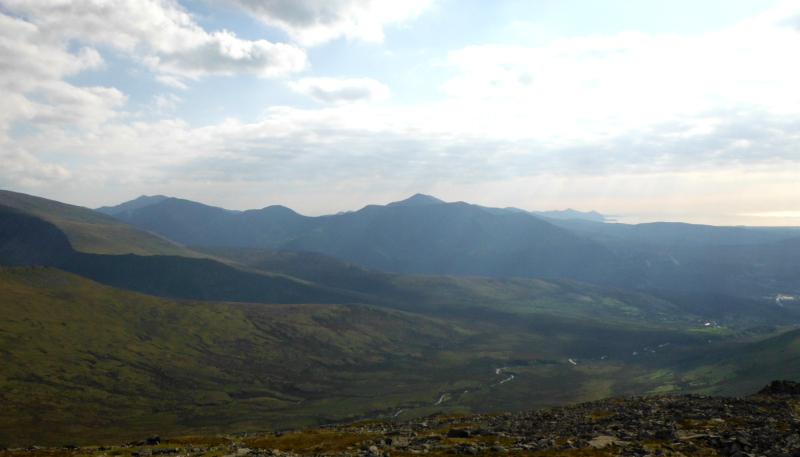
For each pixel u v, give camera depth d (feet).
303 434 260.21
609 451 160.66
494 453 163.53
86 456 182.50
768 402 261.24
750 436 175.22
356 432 250.78
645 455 152.35
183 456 173.47
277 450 184.03
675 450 160.76
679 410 242.58
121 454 183.01
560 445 174.09
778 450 156.25
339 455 168.96
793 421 205.36
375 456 164.76
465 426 247.91
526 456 156.46
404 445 187.01
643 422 215.31
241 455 170.71
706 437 176.45
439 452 168.35
